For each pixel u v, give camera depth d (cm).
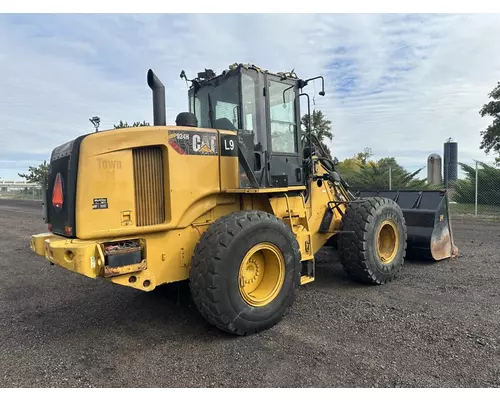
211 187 405
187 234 397
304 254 473
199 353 338
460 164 1518
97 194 343
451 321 387
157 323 411
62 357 340
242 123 435
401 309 426
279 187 448
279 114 481
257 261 398
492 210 1345
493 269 587
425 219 635
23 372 314
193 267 360
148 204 372
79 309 467
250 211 392
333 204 562
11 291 557
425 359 313
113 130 355
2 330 407
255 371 304
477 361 308
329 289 512
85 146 340
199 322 410
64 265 330
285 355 328
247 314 366
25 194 3675
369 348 335
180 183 383
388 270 531
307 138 535
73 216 344
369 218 512
